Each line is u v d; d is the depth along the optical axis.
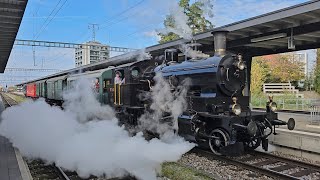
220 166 7.64
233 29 11.29
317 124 12.05
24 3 8.69
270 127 8.52
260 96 29.58
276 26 10.97
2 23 10.74
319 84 32.25
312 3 8.55
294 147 8.98
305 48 13.57
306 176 6.93
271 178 6.72
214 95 8.40
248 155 8.88
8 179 5.87
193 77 9.02
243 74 8.80
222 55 8.69
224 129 7.97
